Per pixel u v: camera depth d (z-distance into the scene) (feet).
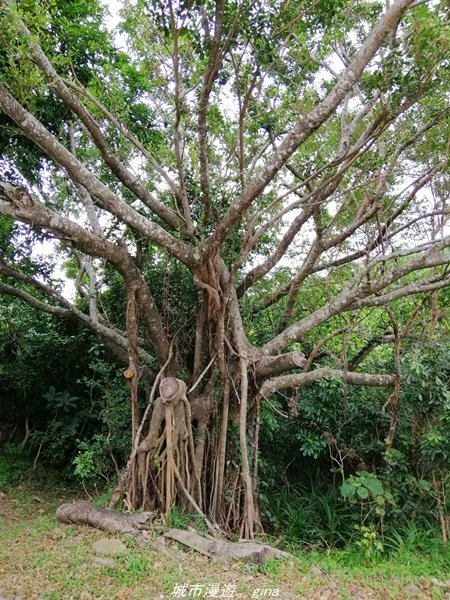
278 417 30.17
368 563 22.17
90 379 33.81
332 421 29.60
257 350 25.21
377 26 17.87
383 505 24.72
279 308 31.30
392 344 30.71
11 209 20.06
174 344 27.35
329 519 26.66
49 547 19.40
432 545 24.35
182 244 23.53
